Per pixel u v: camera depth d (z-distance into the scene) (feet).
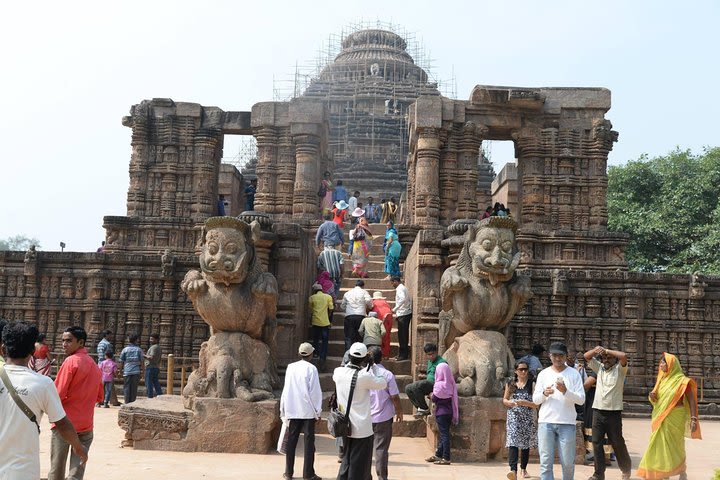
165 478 29.66
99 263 65.46
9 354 18.29
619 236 77.05
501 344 36.81
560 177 80.12
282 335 44.01
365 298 47.96
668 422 30.17
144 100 85.46
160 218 82.02
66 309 65.31
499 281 36.70
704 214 105.40
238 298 36.40
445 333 38.63
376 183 133.08
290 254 44.55
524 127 80.64
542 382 27.45
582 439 35.99
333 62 161.48
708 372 62.54
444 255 44.73
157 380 55.72
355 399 25.61
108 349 57.16
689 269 99.30
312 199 84.07
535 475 31.99
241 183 111.55
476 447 34.71
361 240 63.82
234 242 36.04
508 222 36.81
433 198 78.43
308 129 84.53
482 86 79.41
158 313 64.80
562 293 61.98
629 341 62.34
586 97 80.64
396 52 165.48
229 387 35.68
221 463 32.65
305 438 29.66
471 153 79.97
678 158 112.88
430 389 37.35
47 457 34.42
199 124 85.35
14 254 65.72
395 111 145.59
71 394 24.58
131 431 35.83
